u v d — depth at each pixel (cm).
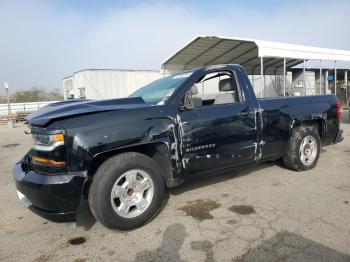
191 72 411
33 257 300
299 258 271
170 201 418
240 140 420
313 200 400
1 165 733
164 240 316
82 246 315
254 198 416
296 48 1075
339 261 265
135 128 334
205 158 388
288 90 1898
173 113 364
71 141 305
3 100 4800
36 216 400
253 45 1357
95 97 1873
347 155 642
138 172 339
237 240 308
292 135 506
